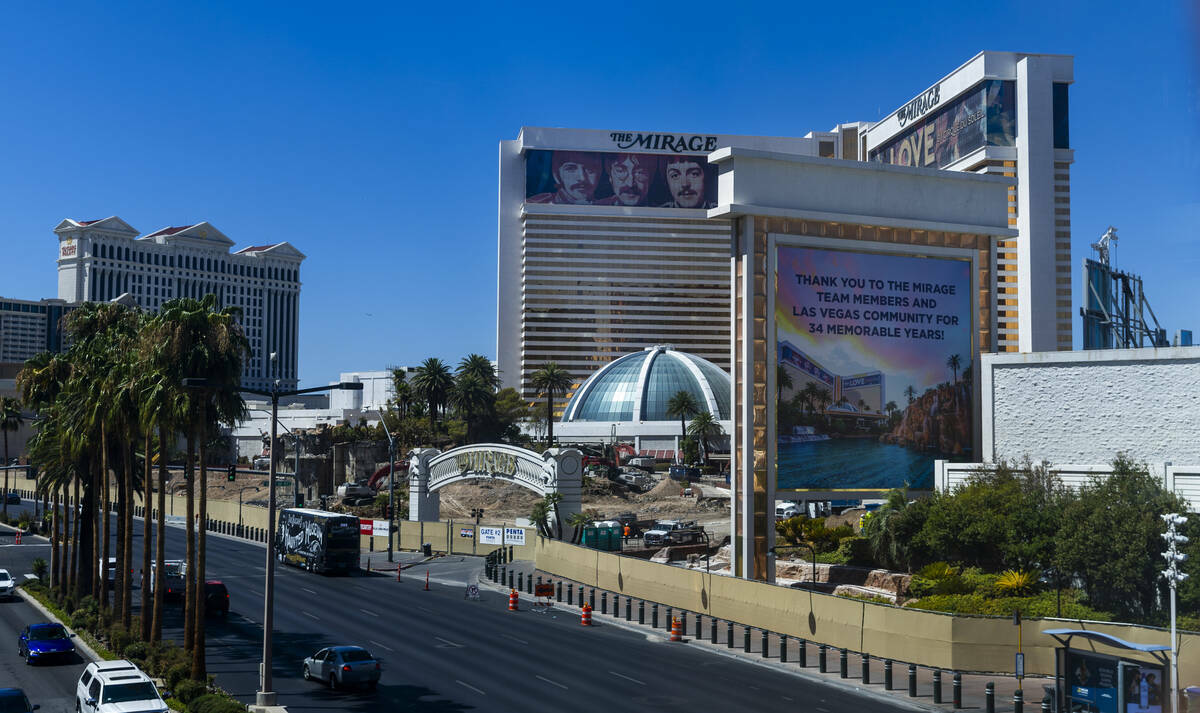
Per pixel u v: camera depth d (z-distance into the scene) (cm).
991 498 5425
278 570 8056
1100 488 4959
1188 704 3212
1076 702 3288
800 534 7100
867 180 6619
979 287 6831
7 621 5506
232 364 4194
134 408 4697
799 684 3938
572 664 4269
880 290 6562
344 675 3672
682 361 19675
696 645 4819
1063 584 5050
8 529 11281
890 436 6488
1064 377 6128
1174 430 5625
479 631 5159
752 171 6359
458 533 9156
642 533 9494
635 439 18175
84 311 6028
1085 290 9975
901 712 3466
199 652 3791
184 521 12825
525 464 8988
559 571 7406
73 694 3716
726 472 15475
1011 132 17838
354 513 12425
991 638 4031
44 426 6606
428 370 15950
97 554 5981
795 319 6353
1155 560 4562
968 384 6700
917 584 5291
